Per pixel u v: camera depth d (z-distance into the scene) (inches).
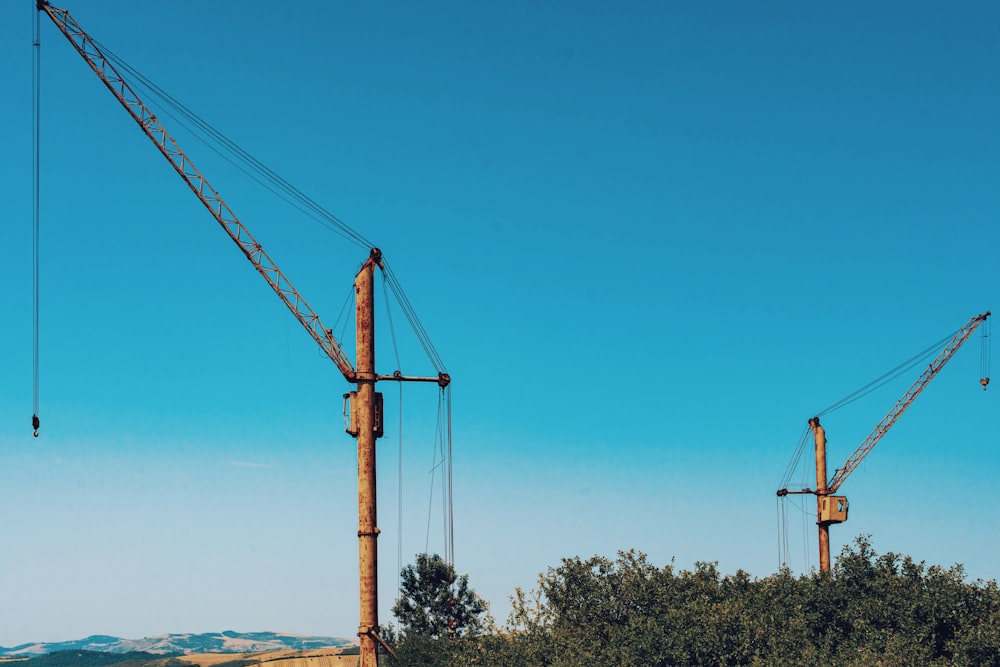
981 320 5826.8
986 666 3206.2
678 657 3065.9
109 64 3223.4
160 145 3257.9
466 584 4911.4
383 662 4539.9
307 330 3253.0
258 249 3302.2
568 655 3093.0
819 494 5797.2
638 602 3617.1
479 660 3169.3
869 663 3157.0
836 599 3730.3
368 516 2910.9
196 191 3257.9
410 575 4926.2
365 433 2952.8
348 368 3221.0
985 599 3442.4
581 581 3686.0
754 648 3139.8
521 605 3262.8
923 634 3376.0
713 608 3275.1
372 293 3051.2
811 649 3253.0
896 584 3597.4
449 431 3353.8
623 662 3046.3
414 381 3063.5
